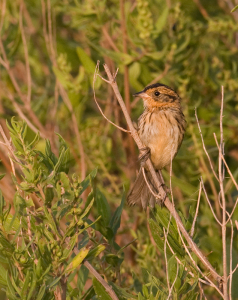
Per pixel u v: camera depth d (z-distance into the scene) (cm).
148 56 1199
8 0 1370
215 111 1241
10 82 1432
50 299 626
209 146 1287
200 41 1286
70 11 1298
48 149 671
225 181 1213
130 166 1270
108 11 1255
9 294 605
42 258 632
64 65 1234
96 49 1249
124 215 1194
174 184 1081
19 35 1368
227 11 1410
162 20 1194
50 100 1408
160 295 664
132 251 1113
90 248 696
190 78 1263
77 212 643
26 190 629
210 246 995
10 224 622
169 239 718
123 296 708
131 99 1358
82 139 1270
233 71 1283
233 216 1080
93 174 711
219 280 668
